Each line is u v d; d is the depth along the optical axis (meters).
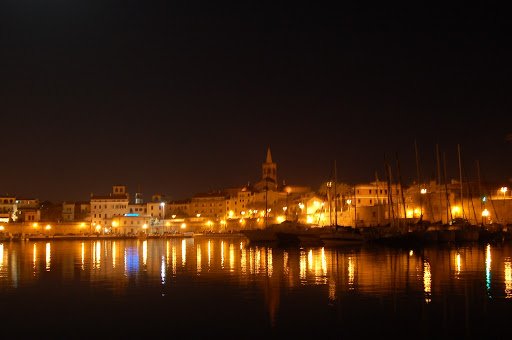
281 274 51.09
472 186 143.12
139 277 50.91
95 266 63.41
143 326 30.81
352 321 30.77
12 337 29.14
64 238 189.38
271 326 30.12
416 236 94.94
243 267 58.81
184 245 125.12
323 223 170.12
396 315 31.94
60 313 34.31
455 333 28.20
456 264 57.22
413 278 46.19
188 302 37.06
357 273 50.44
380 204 152.50
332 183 189.62
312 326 29.94
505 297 36.66
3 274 55.00
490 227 114.00
